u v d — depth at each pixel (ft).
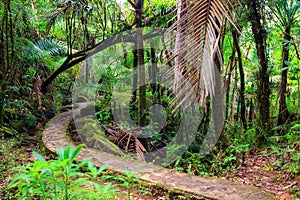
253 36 13.93
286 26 12.43
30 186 4.78
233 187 8.12
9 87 14.76
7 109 14.42
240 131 13.83
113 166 9.39
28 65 18.88
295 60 14.35
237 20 12.04
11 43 14.90
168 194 8.01
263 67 13.39
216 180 8.59
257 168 11.20
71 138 13.94
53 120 16.62
